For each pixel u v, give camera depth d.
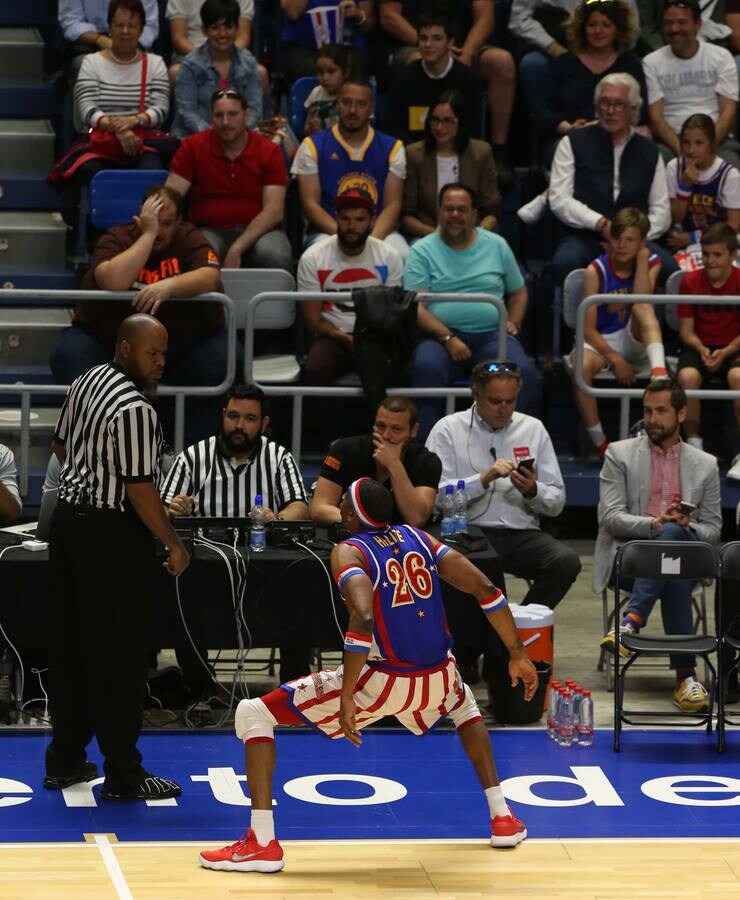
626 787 20.78
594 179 34.03
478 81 36.34
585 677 25.45
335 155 33.81
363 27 39.09
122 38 34.78
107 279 27.78
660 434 25.50
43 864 17.83
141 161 34.56
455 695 18.47
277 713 18.11
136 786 19.97
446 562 18.44
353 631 17.41
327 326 30.23
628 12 36.06
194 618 22.58
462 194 30.47
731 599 23.66
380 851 18.52
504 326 29.14
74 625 20.06
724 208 34.66
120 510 19.53
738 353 31.17
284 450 24.91
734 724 23.42
